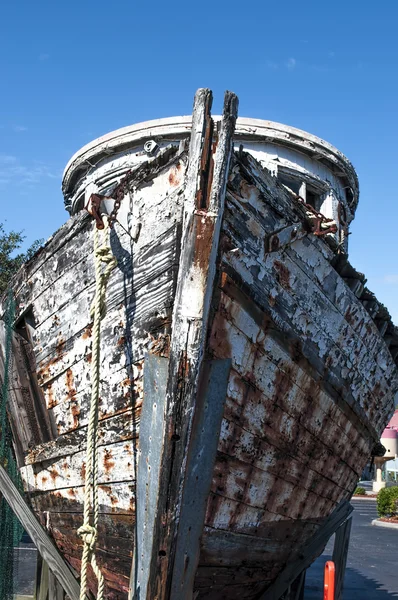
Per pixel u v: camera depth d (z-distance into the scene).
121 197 3.85
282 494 4.36
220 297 3.46
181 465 3.38
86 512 3.57
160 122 5.28
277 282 3.85
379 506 18.39
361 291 4.66
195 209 3.28
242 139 5.42
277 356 3.93
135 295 3.74
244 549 4.14
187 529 3.53
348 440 5.09
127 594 4.09
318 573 9.55
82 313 4.23
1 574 6.41
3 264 14.96
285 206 3.86
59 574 4.77
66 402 4.48
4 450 5.84
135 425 3.73
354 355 4.75
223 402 3.57
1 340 5.79
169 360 3.33
